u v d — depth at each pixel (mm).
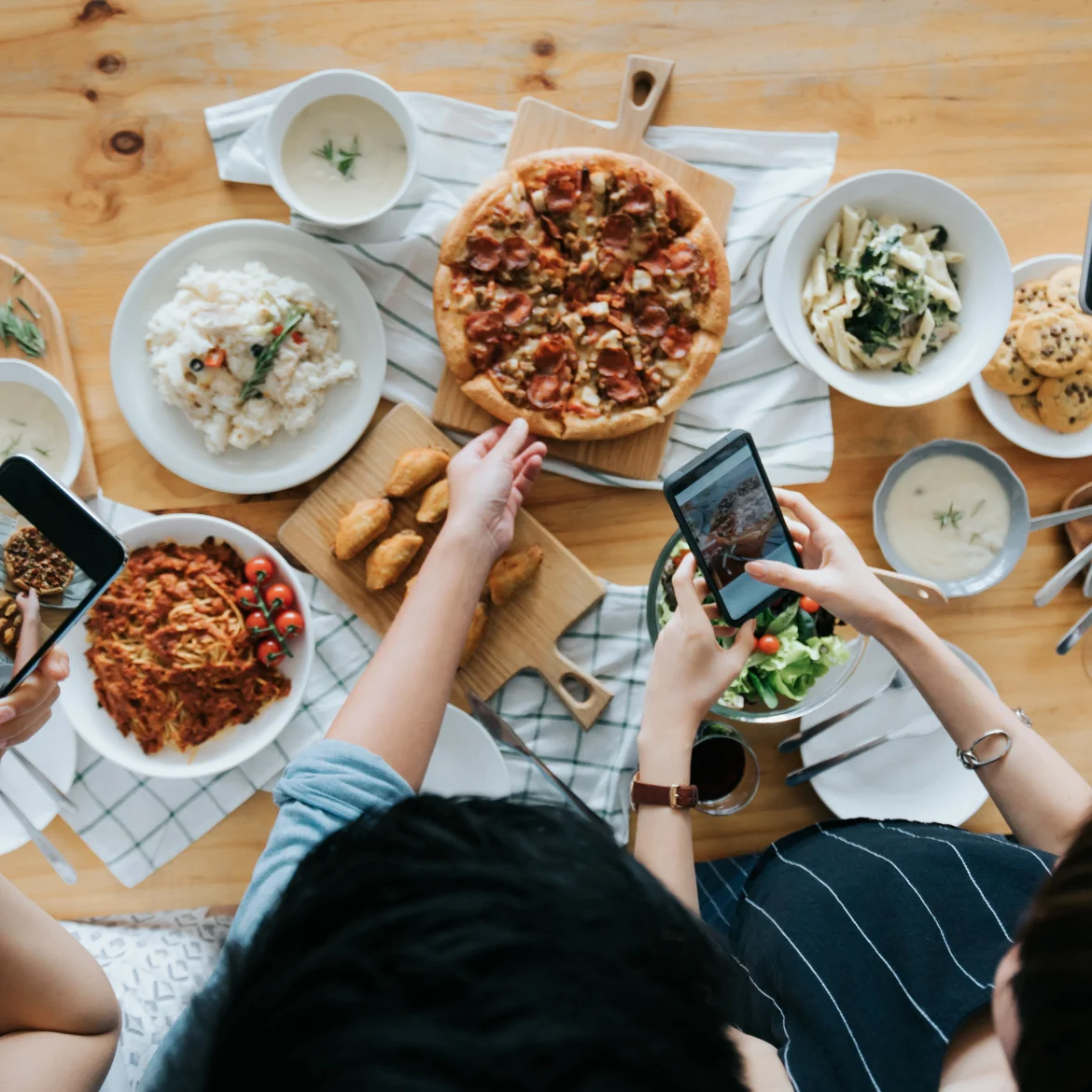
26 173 1607
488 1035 481
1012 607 1730
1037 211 1724
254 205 1638
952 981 1207
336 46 1632
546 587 1654
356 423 1618
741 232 1679
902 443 1731
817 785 1658
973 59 1697
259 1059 501
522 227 1579
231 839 1631
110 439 1635
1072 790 1232
